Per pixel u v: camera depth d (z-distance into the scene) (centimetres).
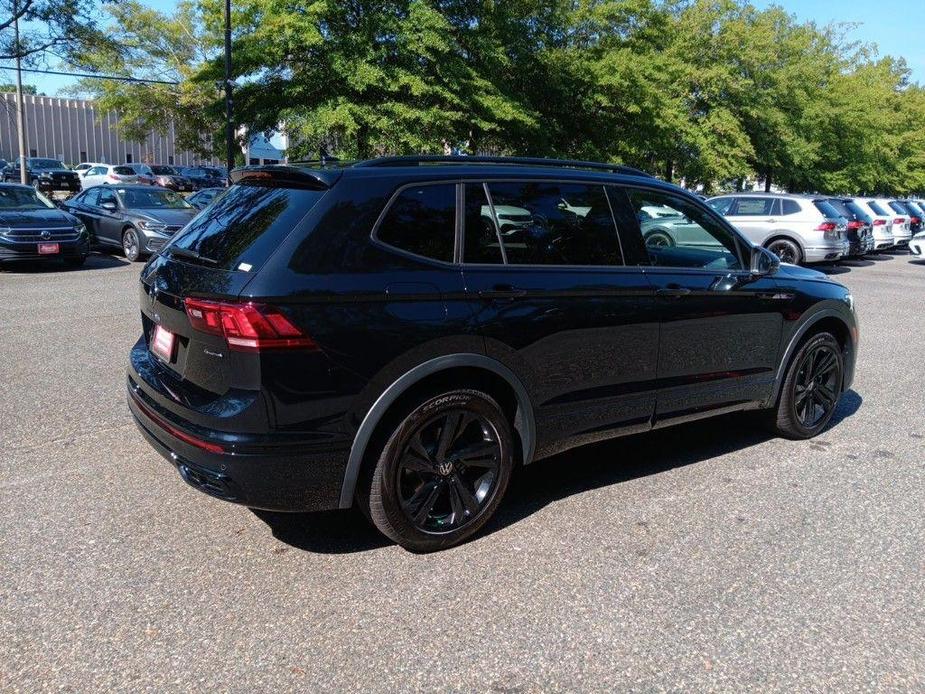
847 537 366
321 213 313
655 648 277
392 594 309
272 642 276
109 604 298
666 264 419
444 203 342
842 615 300
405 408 327
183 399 319
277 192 341
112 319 855
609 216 398
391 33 1803
